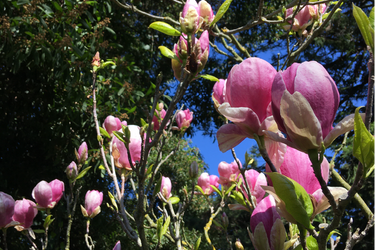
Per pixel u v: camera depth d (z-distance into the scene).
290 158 0.42
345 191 0.41
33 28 2.57
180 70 0.62
